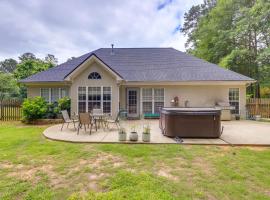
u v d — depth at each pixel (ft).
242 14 66.64
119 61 54.08
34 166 15.61
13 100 44.62
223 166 15.51
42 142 23.36
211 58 81.05
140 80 45.93
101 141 23.20
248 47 74.38
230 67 70.23
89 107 42.37
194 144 22.18
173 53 57.57
